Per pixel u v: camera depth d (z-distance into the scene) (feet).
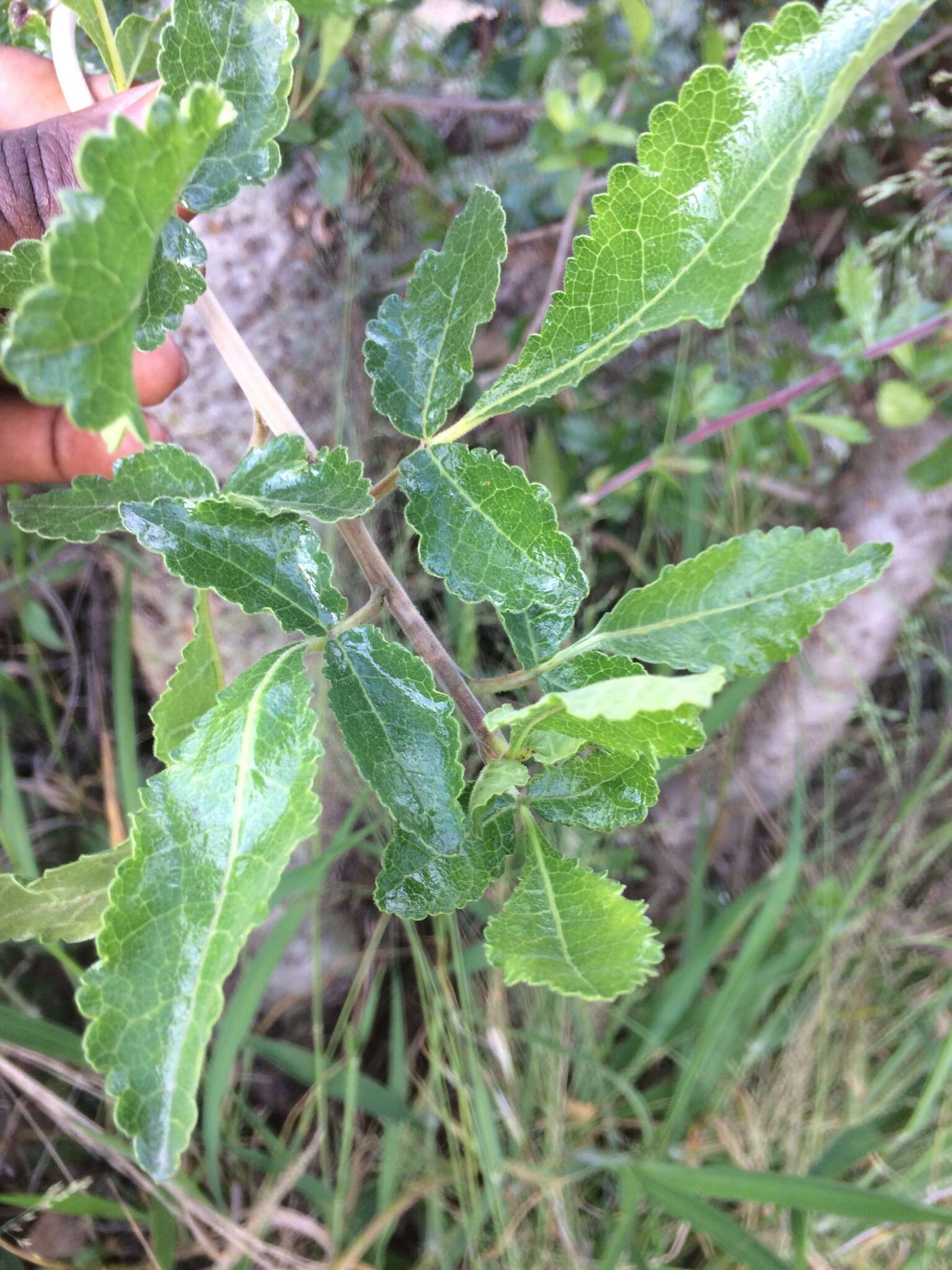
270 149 0.59
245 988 1.43
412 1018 1.86
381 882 0.61
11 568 1.78
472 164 1.72
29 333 0.37
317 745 0.54
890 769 1.98
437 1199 1.56
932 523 1.77
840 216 1.65
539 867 0.62
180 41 0.57
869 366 1.43
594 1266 1.59
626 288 0.60
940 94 1.61
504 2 1.55
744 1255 1.34
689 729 0.52
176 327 0.58
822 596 0.61
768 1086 1.81
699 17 1.58
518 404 0.63
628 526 1.99
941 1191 1.62
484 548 0.64
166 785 0.54
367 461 1.61
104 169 0.38
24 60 1.06
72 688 1.86
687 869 2.08
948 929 1.99
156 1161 0.47
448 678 0.63
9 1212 1.59
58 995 1.78
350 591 1.52
